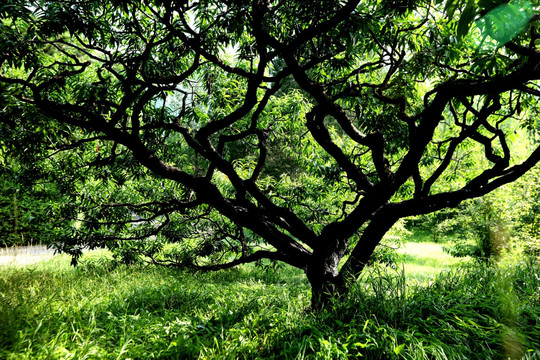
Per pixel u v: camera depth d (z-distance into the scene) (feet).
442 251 41.39
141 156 13.96
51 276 23.17
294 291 20.02
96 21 11.28
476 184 13.92
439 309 12.40
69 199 21.93
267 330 12.97
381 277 13.89
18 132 13.16
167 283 21.68
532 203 26.71
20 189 21.81
